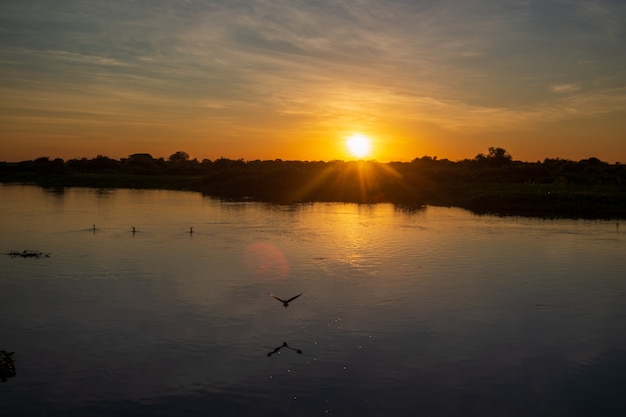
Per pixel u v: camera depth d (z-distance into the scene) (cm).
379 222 4409
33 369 1584
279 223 4328
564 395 1459
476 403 1419
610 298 2280
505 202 5381
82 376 1545
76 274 2598
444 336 1841
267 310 2081
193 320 1969
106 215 4800
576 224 4347
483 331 1891
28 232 3822
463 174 7688
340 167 7775
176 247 3284
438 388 1492
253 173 7894
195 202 6047
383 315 2038
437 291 2350
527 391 1479
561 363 1648
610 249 3294
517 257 3045
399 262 2892
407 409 1388
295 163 10275
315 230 3956
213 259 2947
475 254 3117
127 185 8525
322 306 2130
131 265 2794
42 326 1902
